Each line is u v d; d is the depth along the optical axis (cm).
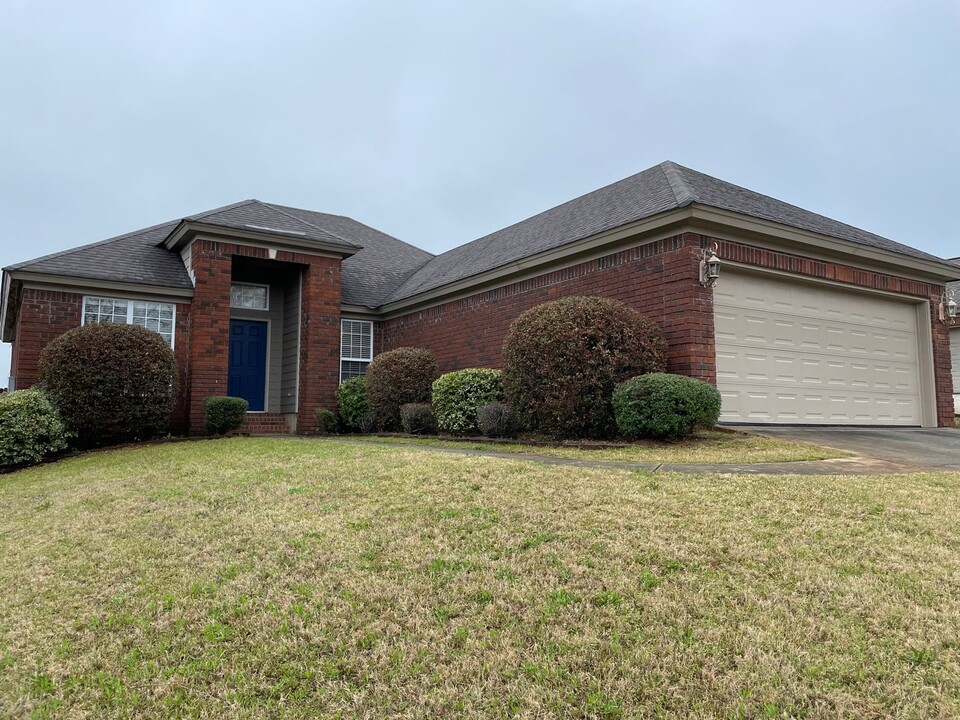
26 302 1243
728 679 282
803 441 877
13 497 755
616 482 568
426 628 345
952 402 1299
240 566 441
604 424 904
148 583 428
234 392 1552
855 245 1112
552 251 1149
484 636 332
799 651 299
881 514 466
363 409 1403
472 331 1386
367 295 1697
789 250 1065
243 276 1580
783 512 473
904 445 895
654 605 344
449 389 1124
